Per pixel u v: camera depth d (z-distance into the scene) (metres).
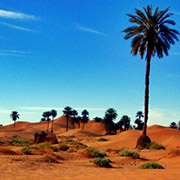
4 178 10.05
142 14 37.19
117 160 23.61
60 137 80.38
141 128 125.88
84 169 14.96
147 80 39.69
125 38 38.69
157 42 36.84
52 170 13.58
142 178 10.38
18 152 22.48
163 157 25.56
